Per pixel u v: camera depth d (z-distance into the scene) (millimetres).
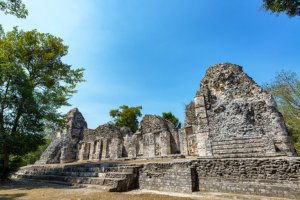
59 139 22406
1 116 11766
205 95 11086
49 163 20188
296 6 5652
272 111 9164
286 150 8406
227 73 10992
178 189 8289
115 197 6875
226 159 8078
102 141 20984
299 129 15547
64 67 16312
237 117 9844
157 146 17078
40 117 12688
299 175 6582
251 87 10148
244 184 7297
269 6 6023
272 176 7039
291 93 16016
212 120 10430
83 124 24188
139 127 18938
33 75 15070
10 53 13891
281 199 6227
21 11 7461
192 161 8719
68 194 7578
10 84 12148
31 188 9453
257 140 9023
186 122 15141
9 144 10930
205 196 7332
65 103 15508
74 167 12727
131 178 9344
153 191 8602
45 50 15711
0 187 10031
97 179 9555
